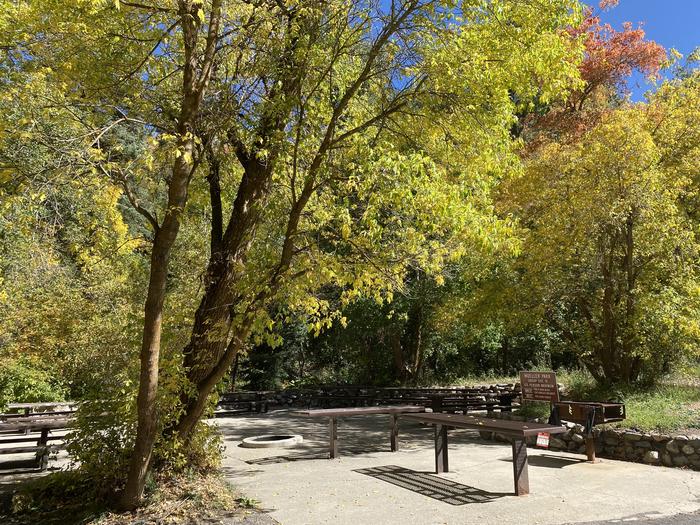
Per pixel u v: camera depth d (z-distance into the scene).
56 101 5.54
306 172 6.18
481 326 12.05
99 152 4.93
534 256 10.28
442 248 6.14
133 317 6.41
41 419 8.98
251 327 5.62
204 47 6.46
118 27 6.33
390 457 8.01
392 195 4.98
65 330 13.55
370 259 5.73
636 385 10.39
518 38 6.16
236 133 6.48
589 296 10.99
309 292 7.14
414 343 19.98
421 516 4.90
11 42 5.72
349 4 5.88
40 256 8.35
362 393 16.67
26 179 4.87
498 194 10.89
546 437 7.26
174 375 5.57
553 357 20.30
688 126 10.50
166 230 5.12
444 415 7.29
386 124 6.30
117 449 5.71
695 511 4.95
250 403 15.41
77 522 5.00
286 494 5.78
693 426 7.39
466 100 5.94
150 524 4.82
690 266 9.72
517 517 4.81
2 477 7.37
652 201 9.55
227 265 6.38
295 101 5.92
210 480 6.02
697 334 9.02
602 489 5.77
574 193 10.02
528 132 20.59
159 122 6.55
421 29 5.80
